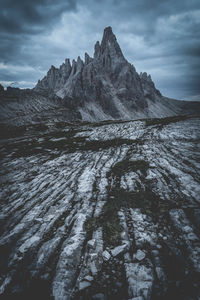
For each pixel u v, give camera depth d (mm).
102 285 4355
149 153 17516
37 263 5305
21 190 11875
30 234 6891
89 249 5590
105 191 10172
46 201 9836
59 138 34500
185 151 16969
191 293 3885
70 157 19953
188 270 4496
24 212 8859
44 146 27078
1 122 56156
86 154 20750
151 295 3965
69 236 6422
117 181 11445
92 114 156750
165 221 6750
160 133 29406
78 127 54062
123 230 6410
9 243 6430
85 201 9203
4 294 4363
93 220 7277
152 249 5375
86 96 176250
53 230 7016
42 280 4684
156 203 8156
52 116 75625
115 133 36156
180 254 5066
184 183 9930
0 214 8867
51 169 16172
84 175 13445
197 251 5102
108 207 8188
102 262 5074
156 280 4320
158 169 12570
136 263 4883
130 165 14289
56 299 4078
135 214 7398
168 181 10438
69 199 9711
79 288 4305
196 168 12102
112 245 5711
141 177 11492
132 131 36219
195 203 7770
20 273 4988
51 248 5879
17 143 31594
